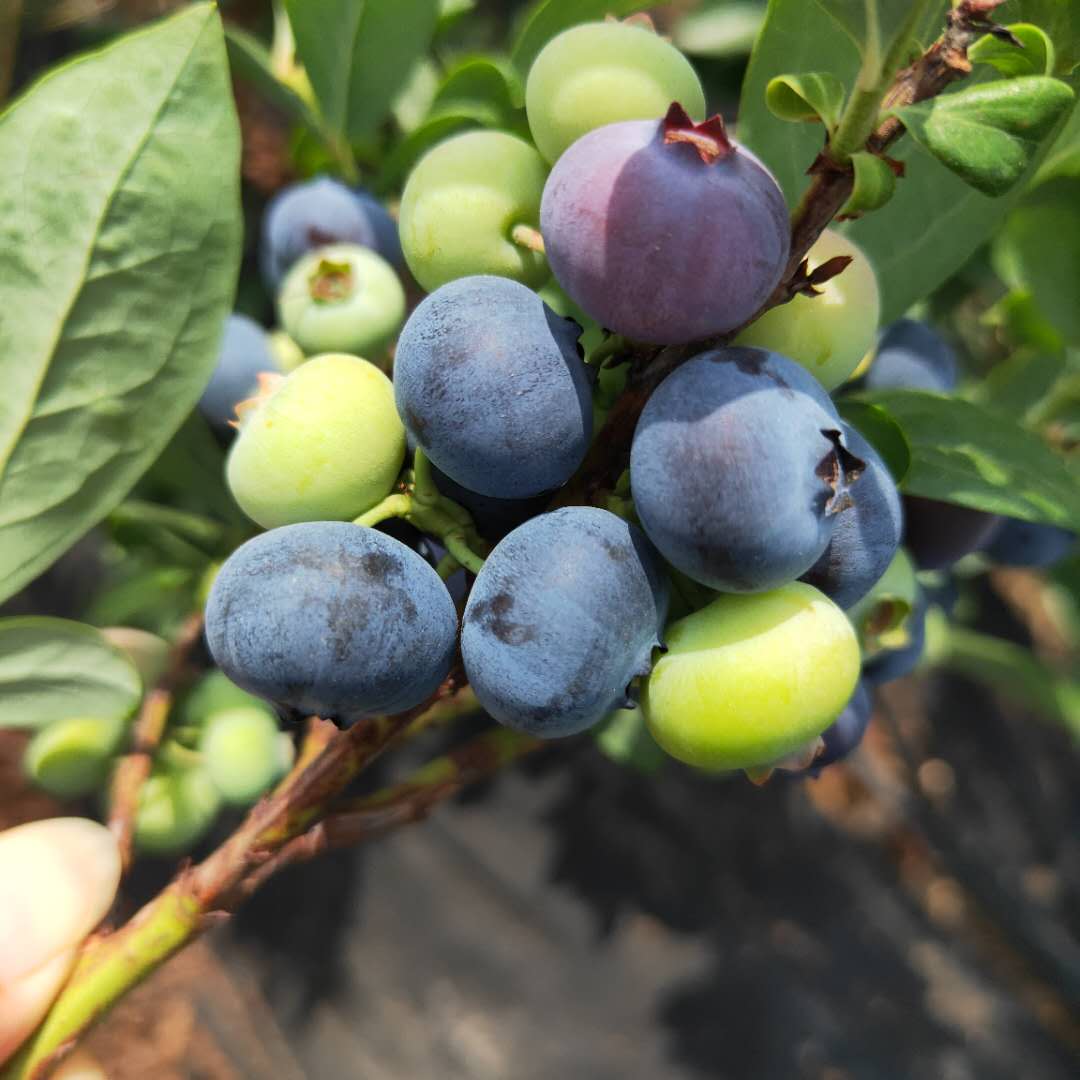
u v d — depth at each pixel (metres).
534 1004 0.22
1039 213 0.11
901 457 0.08
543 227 0.07
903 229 0.10
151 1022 0.20
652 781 0.23
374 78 0.12
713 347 0.07
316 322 0.10
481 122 0.11
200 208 0.08
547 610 0.06
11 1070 0.09
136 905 0.20
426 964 0.23
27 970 0.09
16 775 0.17
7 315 0.08
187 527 0.13
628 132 0.06
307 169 0.14
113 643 0.09
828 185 0.07
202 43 0.08
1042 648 0.22
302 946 0.22
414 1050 0.22
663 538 0.07
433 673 0.07
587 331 0.09
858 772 0.20
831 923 0.23
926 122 0.06
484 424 0.07
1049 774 0.24
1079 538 0.13
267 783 0.12
